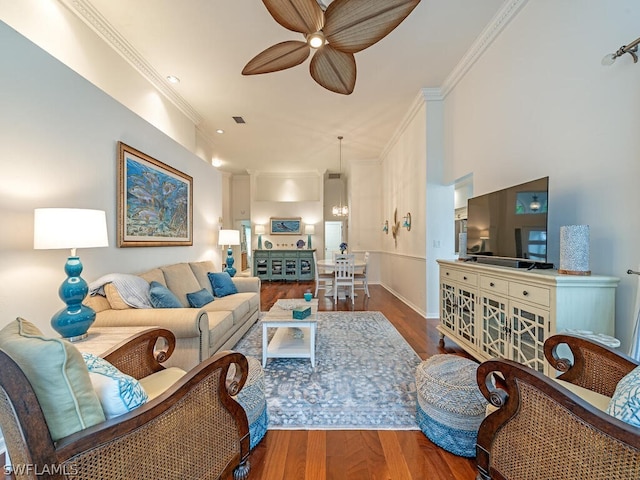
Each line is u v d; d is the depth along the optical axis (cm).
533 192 197
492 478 112
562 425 89
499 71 270
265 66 221
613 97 163
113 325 195
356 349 284
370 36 178
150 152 303
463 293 254
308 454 146
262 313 430
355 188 708
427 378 161
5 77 160
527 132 234
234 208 874
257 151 639
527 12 232
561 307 151
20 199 169
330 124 491
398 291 549
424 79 360
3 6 191
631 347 133
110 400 89
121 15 253
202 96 395
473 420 143
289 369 240
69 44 238
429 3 239
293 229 819
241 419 127
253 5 242
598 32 172
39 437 68
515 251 215
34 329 92
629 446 75
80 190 212
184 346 203
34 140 177
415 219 446
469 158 325
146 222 289
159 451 90
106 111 239
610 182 165
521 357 178
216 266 482
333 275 573
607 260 167
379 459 143
